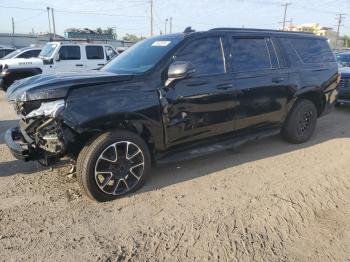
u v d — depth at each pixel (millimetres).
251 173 4574
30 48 14969
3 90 12633
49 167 4695
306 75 5586
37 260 2809
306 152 5457
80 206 3666
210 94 4324
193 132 4312
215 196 3912
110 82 3682
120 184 3855
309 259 2863
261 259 2852
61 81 3510
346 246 3041
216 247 2996
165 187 4121
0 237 3102
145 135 3943
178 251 2941
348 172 4676
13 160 4980
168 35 4672
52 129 3547
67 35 32188
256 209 3631
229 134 4773
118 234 3178
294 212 3586
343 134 6586
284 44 5406
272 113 5215
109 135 3619
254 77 4824
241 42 4820
